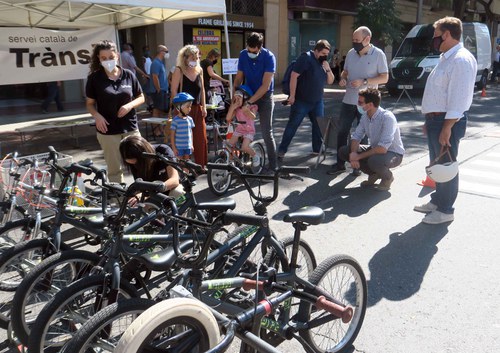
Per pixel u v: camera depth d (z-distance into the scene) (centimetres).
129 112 522
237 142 662
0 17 812
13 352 296
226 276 260
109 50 489
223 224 234
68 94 1488
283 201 586
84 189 457
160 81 1018
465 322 335
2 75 749
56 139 927
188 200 324
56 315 244
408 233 488
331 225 510
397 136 617
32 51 775
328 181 665
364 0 2091
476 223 512
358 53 672
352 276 309
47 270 275
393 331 325
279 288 243
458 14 2475
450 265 420
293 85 707
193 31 1692
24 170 427
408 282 391
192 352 207
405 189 630
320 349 286
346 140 706
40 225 344
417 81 1653
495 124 1128
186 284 238
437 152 489
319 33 2356
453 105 454
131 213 315
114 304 220
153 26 1590
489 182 658
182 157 594
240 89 623
